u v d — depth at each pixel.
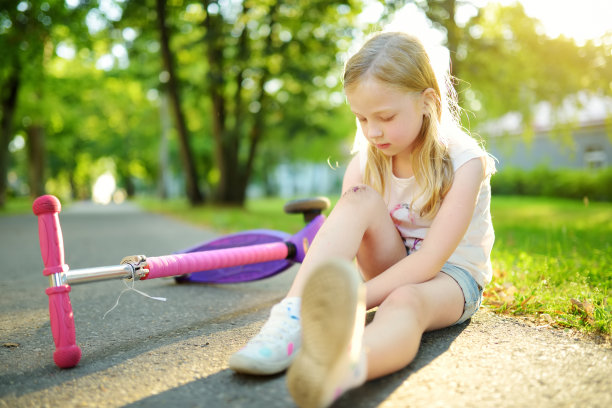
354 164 2.11
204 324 2.18
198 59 15.63
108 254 5.17
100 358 1.75
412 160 1.79
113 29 14.00
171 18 14.47
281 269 2.84
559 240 4.54
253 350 1.40
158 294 2.87
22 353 1.85
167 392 1.42
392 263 1.83
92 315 2.40
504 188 22.39
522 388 1.38
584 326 1.94
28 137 22.11
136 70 17.08
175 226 9.36
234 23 13.19
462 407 1.27
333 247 1.57
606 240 4.43
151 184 51.25
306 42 12.69
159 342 1.92
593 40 8.41
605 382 1.42
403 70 1.60
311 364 1.09
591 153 20.89
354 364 1.14
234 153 15.71
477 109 10.02
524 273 2.78
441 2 8.88
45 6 12.59
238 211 12.91
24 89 16.52
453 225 1.68
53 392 1.46
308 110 14.47
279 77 12.84
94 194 58.75
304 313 1.14
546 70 9.00
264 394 1.36
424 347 1.71
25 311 2.57
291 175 47.09
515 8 9.09
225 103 15.45
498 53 9.41
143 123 27.94
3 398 1.42
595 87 8.73
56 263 1.62
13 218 12.72
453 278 1.75
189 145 16.05
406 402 1.29
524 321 2.04
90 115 24.25
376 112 1.62
